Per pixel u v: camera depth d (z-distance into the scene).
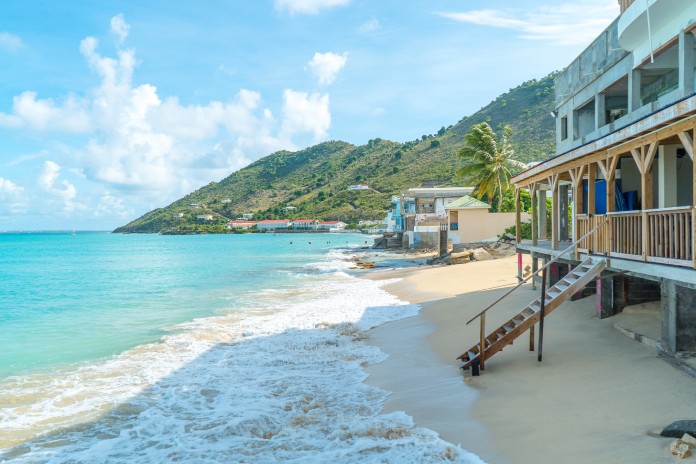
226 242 120.31
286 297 24.84
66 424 9.20
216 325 17.86
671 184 12.49
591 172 12.70
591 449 6.71
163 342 15.43
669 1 11.45
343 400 9.91
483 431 7.80
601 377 9.32
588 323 13.26
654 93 15.77
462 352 12.55
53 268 49.38
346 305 21.38
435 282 26.80
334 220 174.38
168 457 7.73
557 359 10.73
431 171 171.88
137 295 27.33
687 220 8.59
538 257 19.94
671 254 9.04
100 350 14.72
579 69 18.64
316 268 42.84
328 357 13.15
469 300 19.73
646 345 10.62
